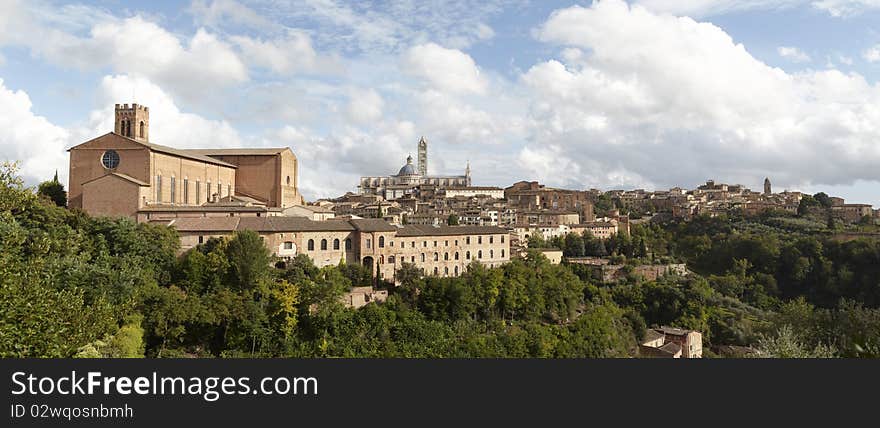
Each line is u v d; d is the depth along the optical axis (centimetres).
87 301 7169
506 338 9325
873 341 3294
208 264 9362
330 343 8356
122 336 6562
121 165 12181
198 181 13775
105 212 11606
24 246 7500
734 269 19950
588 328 10812
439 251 13012
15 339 3809
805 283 18575
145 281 8306
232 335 8419
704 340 13850
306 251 11081
